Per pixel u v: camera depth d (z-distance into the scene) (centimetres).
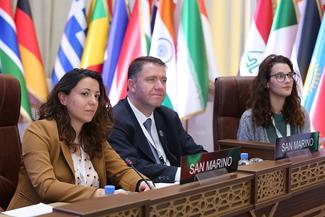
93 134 374
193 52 699
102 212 193
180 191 225
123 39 662
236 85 592
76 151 366
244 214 262
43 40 653
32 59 600
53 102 363
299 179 306
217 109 588
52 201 327
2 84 396
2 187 390
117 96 640
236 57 776
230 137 581
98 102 371
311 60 655
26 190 350
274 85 526
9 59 574
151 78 436
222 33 772
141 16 671
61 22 666
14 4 623
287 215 301
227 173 268
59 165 354
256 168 277
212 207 241
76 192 320
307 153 340
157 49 688
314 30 682
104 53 652
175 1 755
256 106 539
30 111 584
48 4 651
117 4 666
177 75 702
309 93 645
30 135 350
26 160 346
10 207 350
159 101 442
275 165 287
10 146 401
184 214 226
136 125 442
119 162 388
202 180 248
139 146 437
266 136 533
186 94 695
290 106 541
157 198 213
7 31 579
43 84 605
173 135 470
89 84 358
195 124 789
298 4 701
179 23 739
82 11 643
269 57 543
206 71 709
